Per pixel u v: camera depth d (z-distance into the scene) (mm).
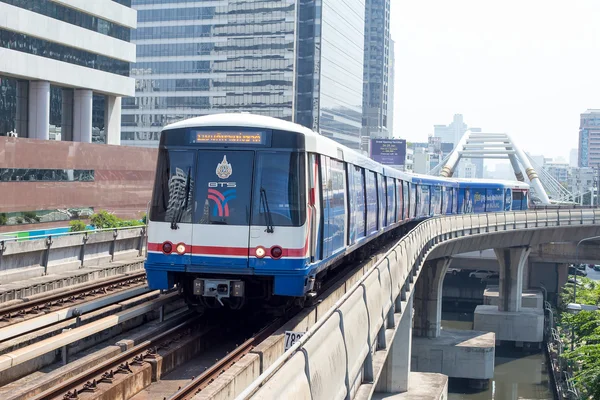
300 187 14844
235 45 113125
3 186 45188
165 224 14984
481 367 53188
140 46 116625
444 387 41125
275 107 112125
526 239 63844
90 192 53562
